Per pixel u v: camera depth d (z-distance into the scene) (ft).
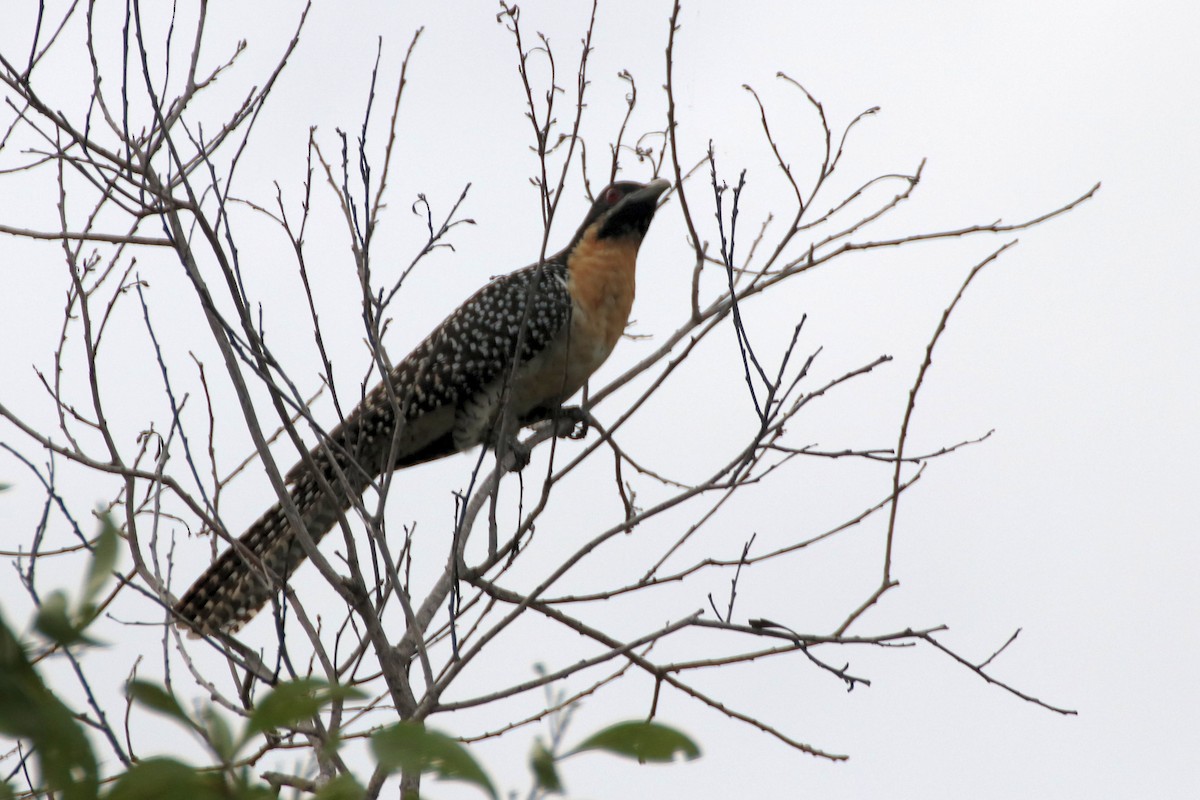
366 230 29.04
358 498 28.89
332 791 10.80
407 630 32.35
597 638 33.35
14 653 8.29
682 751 9.55
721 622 30.53
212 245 28.19
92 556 8.67
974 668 32.71
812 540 30.76
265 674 25.98
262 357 28.53
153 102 28.19
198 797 9.23
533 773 9.62
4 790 9.73
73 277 30.17
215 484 31.99
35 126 32.32
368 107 29.22
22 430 28.40
